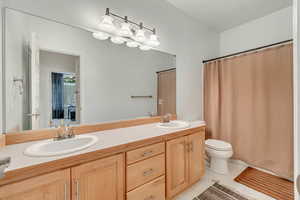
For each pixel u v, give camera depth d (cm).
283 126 196
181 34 244
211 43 297
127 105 192
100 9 163
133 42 191
